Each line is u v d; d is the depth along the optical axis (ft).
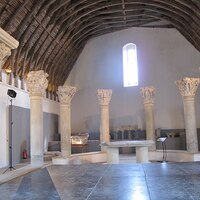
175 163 20.66
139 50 67.05
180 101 62.13
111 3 53.16
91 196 11.05
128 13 58.85
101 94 54.95
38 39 50.24
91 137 66.74
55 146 62.90
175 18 54.29
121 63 68.33
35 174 16.78
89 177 15.34
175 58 63.46
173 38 63.87
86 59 70.28
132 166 19.56
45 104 62.54
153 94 53.93
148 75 65.77
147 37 66.49
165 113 63.41
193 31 53.36
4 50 18.08
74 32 58.44
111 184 13.21
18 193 11.85
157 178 14.30
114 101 68.28
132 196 10.84
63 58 63.16
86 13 53.57
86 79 70.59
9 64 46.47
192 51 61.52
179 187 12.05
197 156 42.14
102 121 54.80
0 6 38.01
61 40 56.34
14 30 43.93
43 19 46.96
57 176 15.92
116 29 67.92
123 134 63.52
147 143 41.65
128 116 66.59
